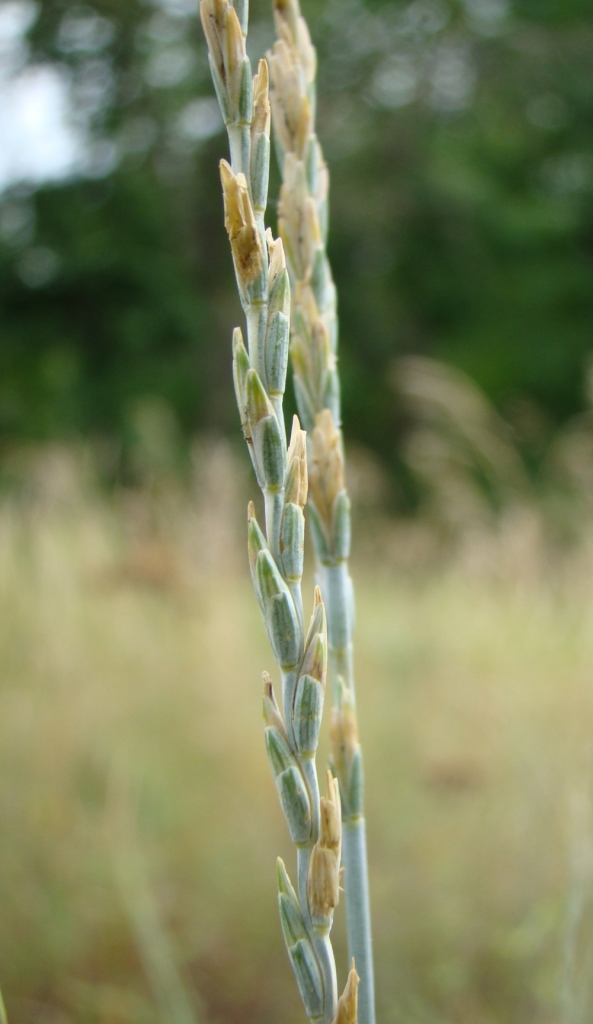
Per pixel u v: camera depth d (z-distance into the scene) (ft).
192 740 12.83
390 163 47.65
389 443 47.80
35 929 8.81
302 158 3.50
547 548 17.15
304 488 2.46
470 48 47.42
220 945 9.05
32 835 10.05
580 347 46.55
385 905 9.26
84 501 20.65
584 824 6.80
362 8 44.01
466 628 16.14
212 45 2.48
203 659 14.65
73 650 14.56
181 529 18.93
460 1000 7.83
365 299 50.29
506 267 49.24
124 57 38.14
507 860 9.39
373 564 22.17
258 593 2.45
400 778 11.69
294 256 3.49
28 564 17.69
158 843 10.52
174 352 45.29
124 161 42.32
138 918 7.35
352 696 3.16
